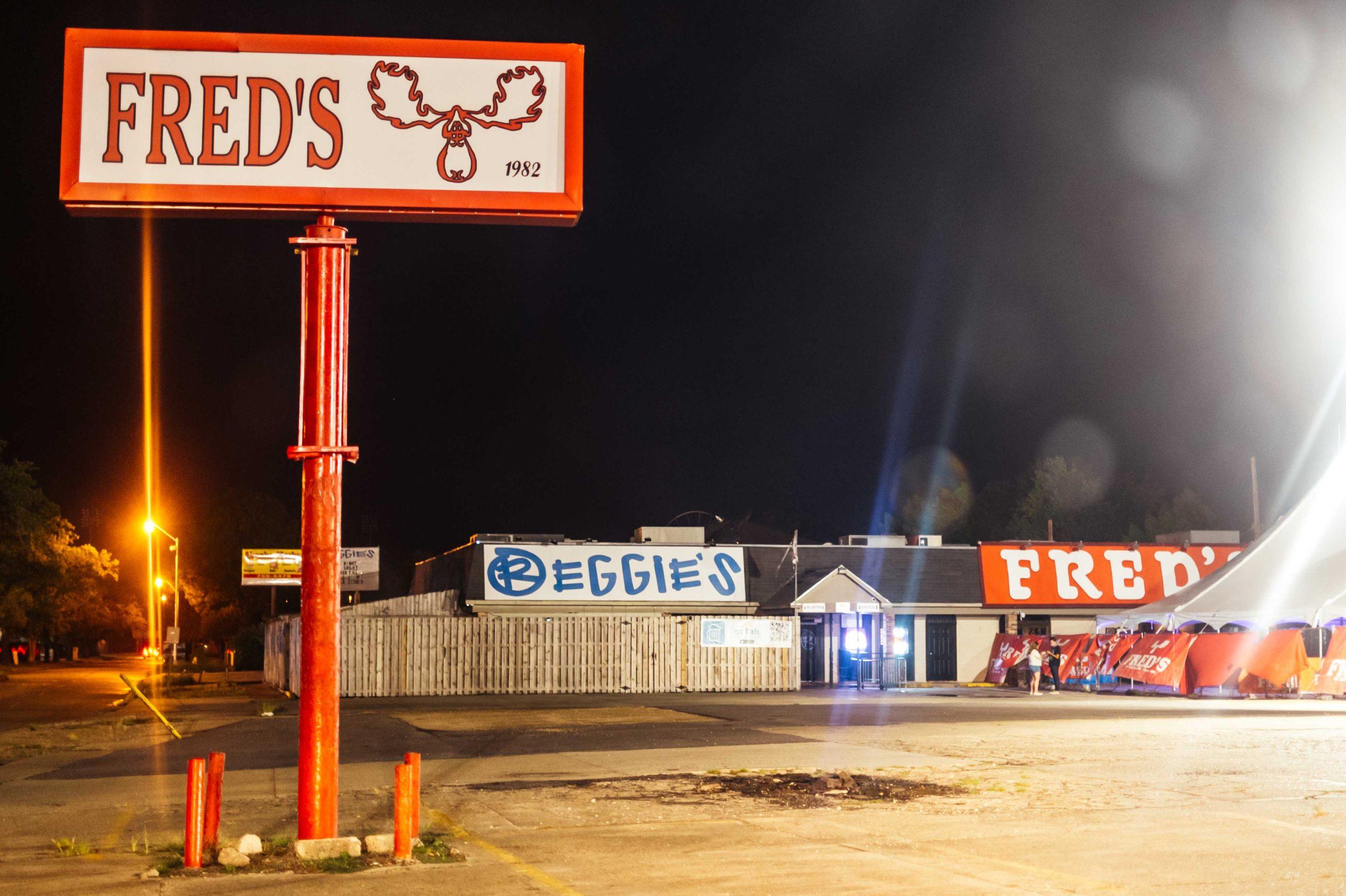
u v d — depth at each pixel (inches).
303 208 361.7
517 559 1494.8
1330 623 1184.2
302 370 349.4
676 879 321.1
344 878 322.7
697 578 1536.7
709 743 715.4
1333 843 365.7
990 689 1434.5
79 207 359.6
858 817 426.3
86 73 359.3
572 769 586.6
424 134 366.6
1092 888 305.1
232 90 362.3
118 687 1808.6
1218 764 576.7
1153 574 1675.7
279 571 1831.9
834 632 1578.5
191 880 320.8
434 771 582.2
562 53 374.0
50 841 393.4
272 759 653.9
